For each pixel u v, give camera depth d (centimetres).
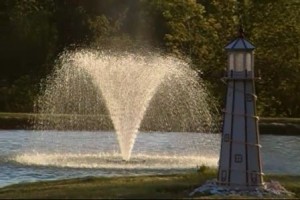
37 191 2481
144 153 4525
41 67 9594
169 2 8269
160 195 2295
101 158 4091
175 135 6272
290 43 7750
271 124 6856
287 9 7800
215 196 2302
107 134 6256
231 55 2433
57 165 3672
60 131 6600
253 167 2417
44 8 10612
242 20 7875
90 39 10000
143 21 10700
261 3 7831
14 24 10256
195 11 8175
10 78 9950
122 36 10106
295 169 3759
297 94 7919
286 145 5428
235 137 2423
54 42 10144
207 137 6081
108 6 11275
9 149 4803
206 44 8031
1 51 10138
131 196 2258
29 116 7169
